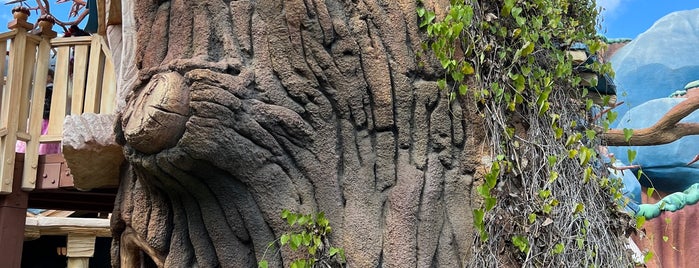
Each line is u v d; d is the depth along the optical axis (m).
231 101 2.16
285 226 2.25
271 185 2.26
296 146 2.30
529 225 2.37
